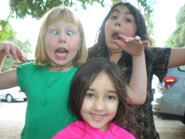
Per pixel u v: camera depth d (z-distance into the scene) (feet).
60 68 4.95
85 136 3.90
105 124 4.10
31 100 4.59
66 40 4.52
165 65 5.03
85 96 3.87
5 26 16.26
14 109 28.22
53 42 4.52
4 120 20.74
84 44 5.16
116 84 3.87
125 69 5.11
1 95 38.55
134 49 4.14
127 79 4.99
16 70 4.94
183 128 15.37
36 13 14.73
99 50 5.92
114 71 3.97
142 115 4.82
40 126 4.43
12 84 4.98
